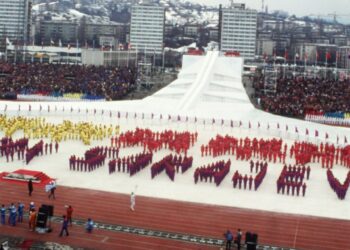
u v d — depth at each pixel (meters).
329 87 146.75
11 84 134.12
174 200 50.19
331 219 46.81
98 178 57.25
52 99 123.50
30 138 76.75
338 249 39.34
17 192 50.03
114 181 56.34
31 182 49.00
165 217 44.91
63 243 37.69
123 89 138.00
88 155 61.84
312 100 125.69
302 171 58.84
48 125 80.50
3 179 54.06
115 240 38.97
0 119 83.56
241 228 43.03
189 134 78.19
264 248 38.72
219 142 71.88
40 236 38.84
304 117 111.31
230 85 115.88
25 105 103.31
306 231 43.12
